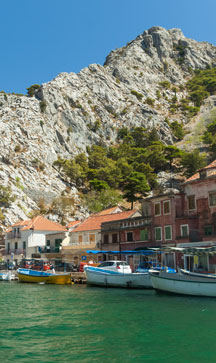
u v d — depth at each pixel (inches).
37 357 537.3
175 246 1771.7
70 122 7224.4
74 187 5580.7
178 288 1221.1
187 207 1835.6
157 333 679.1
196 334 666.8
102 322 794.8
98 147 6929.1
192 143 7490.2
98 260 2349.9
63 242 2812.5
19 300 1211.9
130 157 6614.2
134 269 2044.8
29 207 4566.9
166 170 6240.2
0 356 544.7
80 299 1206.9
